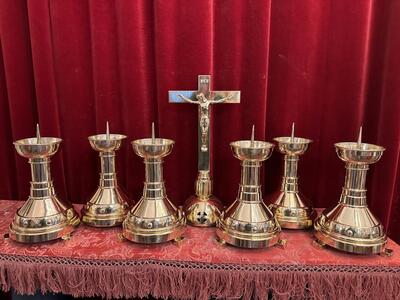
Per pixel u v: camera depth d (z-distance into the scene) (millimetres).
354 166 831
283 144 928
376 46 1016
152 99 1067
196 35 985
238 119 1053
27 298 935
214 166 1097
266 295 773
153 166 867
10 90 1057
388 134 983
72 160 1104
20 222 839
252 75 1008
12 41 1030
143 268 786
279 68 1032
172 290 787
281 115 1053
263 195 1086
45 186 875
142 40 1011
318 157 1075
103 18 1009
